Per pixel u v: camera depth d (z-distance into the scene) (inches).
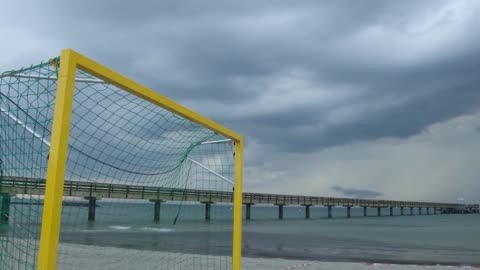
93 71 120.0
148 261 366.9
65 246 434.3
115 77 130.0
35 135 124.3
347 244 674.2
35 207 124.6
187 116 175.6
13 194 134.3
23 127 128.8
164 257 391.9
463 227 1325.0
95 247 441.7
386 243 713.0
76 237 554.6
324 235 867.4
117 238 570.9
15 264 138.7
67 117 107.9
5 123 136.6
